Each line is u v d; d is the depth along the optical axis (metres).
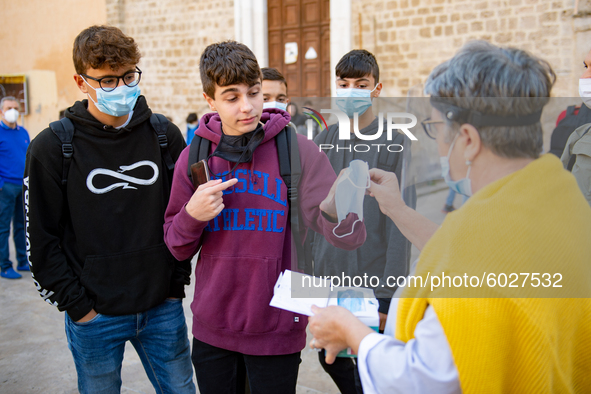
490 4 5.83
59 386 2.63
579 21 5.30
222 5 7.99
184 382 1.85
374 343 0.99
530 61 0.87
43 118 10.68
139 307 1.68
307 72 7.55
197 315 1.49
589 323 0.94
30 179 1.56
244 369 1.63
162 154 1.76
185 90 8.71
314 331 1.15
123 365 2.84
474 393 0.84
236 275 1.43
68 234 1.67
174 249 1.47
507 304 0.83
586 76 2.41
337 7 6.82
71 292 1.59
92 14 9.45
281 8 7.62
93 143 1.64
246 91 1.36
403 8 6.43
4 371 2.78
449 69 0.90
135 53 1.63
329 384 2.57
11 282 4.20
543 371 0.83
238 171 1.45
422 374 0.87
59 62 10.13
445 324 0.84
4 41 10.91
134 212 1.69
